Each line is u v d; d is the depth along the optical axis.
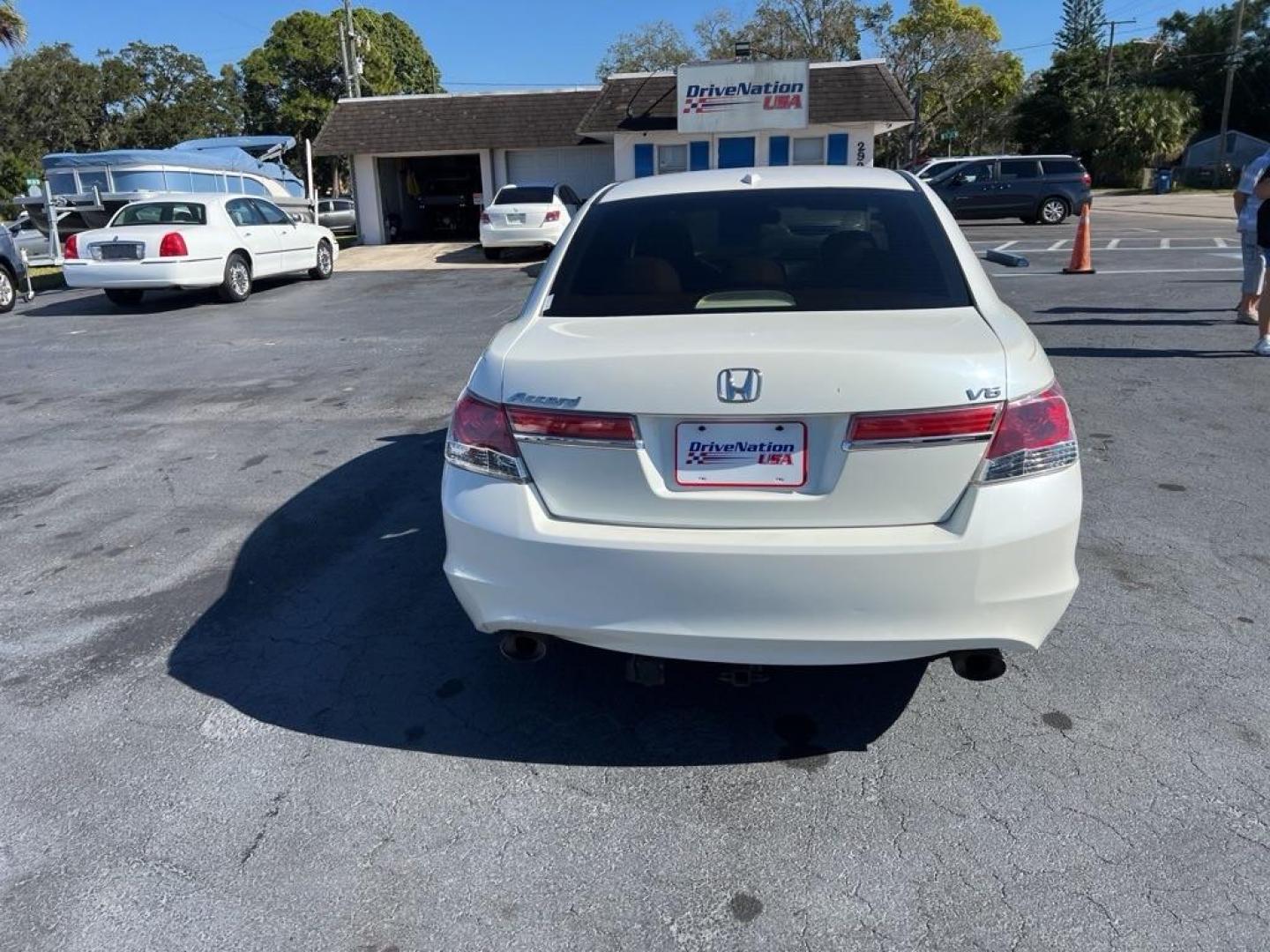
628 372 2.52
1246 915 2.22
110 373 9.05
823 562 2.44
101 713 3.17
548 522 2.62
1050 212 24.52
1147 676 3.19
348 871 2.45
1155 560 4.05
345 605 3.90
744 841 2.52
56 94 49.81
